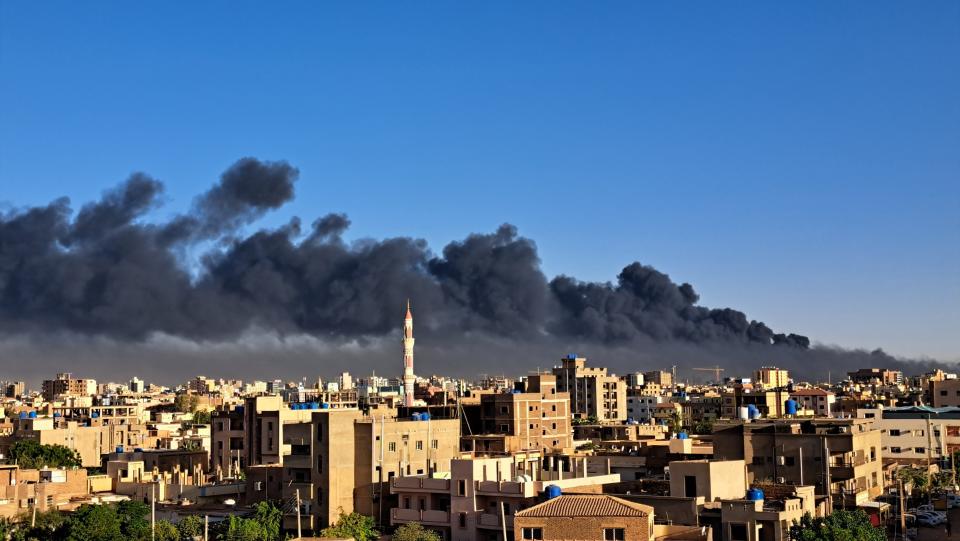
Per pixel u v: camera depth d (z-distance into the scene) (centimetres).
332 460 17475
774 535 12769
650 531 12269
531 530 12575
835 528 12838
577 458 18375
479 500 14912
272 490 19875
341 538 14450
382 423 18025
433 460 18888
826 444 16700
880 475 18338
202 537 17300
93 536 16262
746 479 15375
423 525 15375
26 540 17050
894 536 16112
